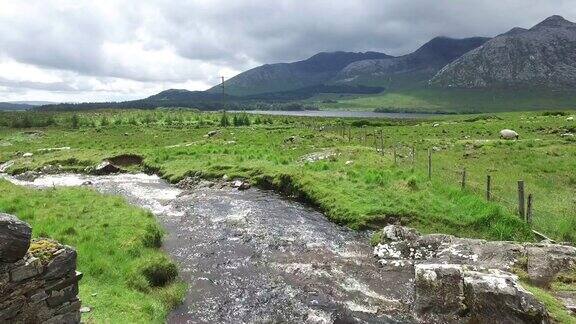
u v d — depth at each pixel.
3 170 48.47
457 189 28.88
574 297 15.46
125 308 14.82
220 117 124.19
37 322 10.88
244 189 36.12
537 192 29.88
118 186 39.06
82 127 109.44
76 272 11.98
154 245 22.06
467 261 18.95
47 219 21.47
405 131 79.69
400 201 27.80
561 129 63.88
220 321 15.41
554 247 18.55
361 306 16.52
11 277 10.25
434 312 15.41
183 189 37.94
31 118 131.00
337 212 27.66
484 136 66.19
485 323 14.42
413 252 21.08
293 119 138.62
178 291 17.27
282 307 16.45
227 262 20.75
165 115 132.25
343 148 48.91
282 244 23.17
